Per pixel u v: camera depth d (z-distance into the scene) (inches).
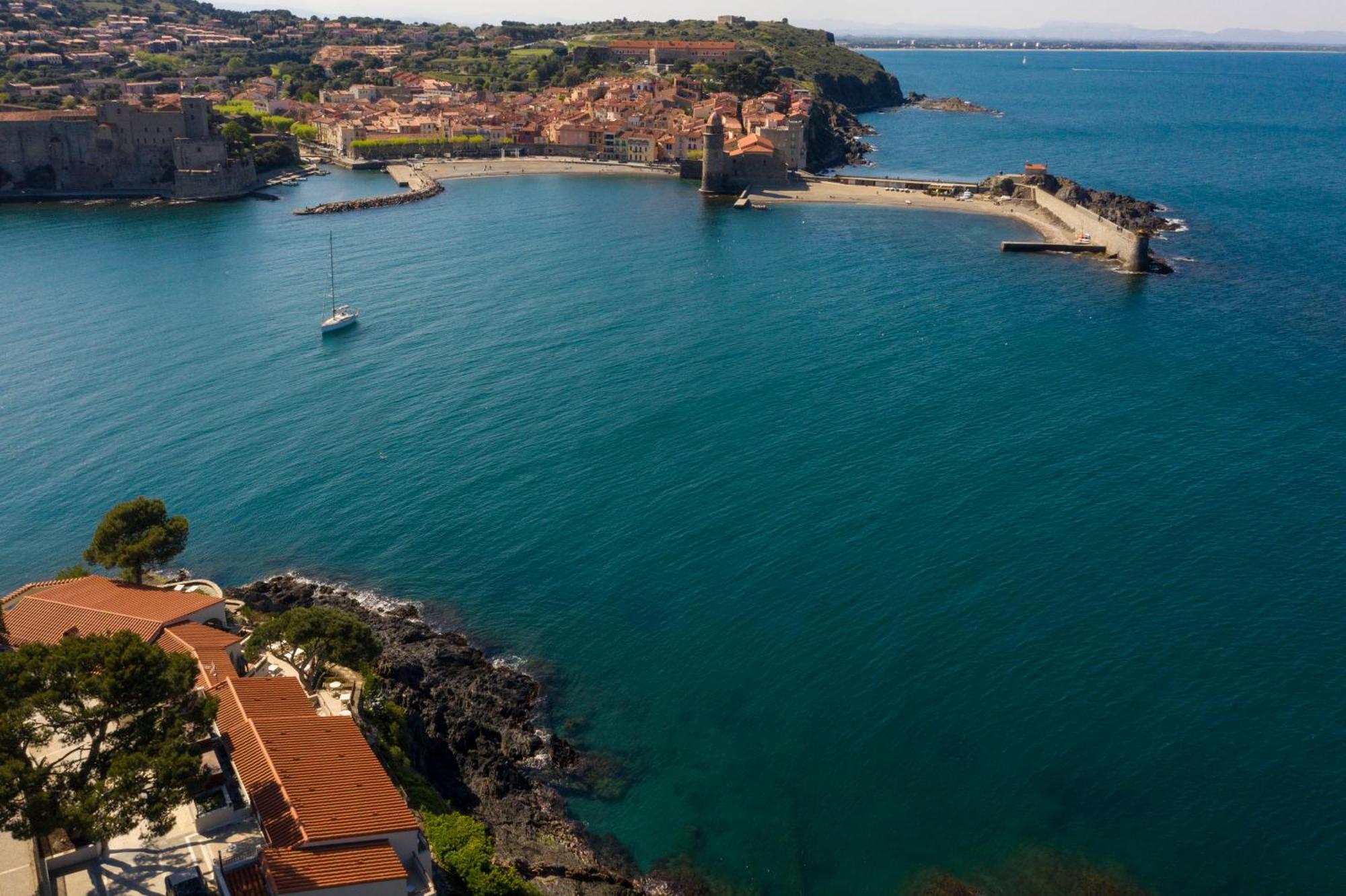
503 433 4766.2
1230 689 3006.9
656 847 2554.1
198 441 4687.5
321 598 3467.0
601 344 6018.7
